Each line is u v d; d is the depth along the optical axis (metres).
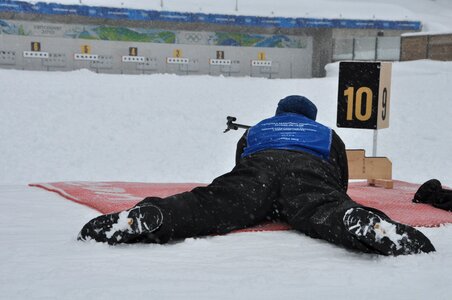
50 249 6.50
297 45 71.44
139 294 4.80
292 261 6.18
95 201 10.13
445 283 5.32
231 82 43.41
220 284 5.18
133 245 6.77
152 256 6.28
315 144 8.66
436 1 84.50
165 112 31.16
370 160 13.64
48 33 64.25
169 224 6.87
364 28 71.00
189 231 7.16
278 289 5.07
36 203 10.40
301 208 7.61
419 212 9.59
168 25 67.62
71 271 5.53
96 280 5.22
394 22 72.00
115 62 66.50
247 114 31.86
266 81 44.72
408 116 30.89
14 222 8.48
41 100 32.66
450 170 20.12
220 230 7.51
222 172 19.75
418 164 21.16
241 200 7.78
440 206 10.02
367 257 6.43
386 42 63.53
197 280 5.31
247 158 8.54
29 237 7.25
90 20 65.31
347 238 6.67
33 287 4.95
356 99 14.08
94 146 23.78
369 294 4.95
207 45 69.00
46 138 24.78
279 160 8.27
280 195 8.00
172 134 26.50
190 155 22.66
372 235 6.23
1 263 5.82
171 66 68.06
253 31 70.12
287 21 69.12
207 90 38.91
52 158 21.52
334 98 37.06
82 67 65.50
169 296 4.78
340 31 70.31
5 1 61.41
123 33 66.62
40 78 41.28
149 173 19.30
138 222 6.57
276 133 8.79
